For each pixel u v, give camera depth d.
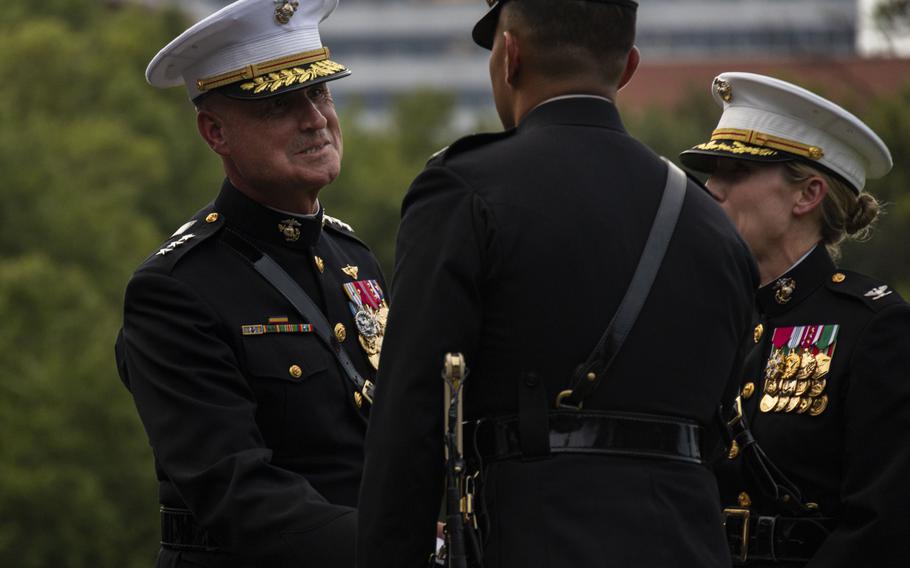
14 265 61.06
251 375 11.18
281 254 11.65
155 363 10.98
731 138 11.84
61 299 60.56
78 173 75.19
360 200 98.69
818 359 11.19
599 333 8.28
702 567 8.14
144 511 58.56
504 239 8.27
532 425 8.20
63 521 54.84
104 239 68.62
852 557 10.48
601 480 8.16
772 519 11.03
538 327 8.26
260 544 10.26
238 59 11.37
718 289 8.64
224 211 11.65
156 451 10.86
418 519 8.12
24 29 85.88
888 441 10.67
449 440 8.00
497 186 8.38
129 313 11.30
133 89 87.19
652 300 8.40
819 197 11.71
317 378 11.38
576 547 8.02
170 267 11.27
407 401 8.13
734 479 11.31
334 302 11.84
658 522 8.12
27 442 55.19
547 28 8.73
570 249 8.30
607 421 8.27
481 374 8.38
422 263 8.32
